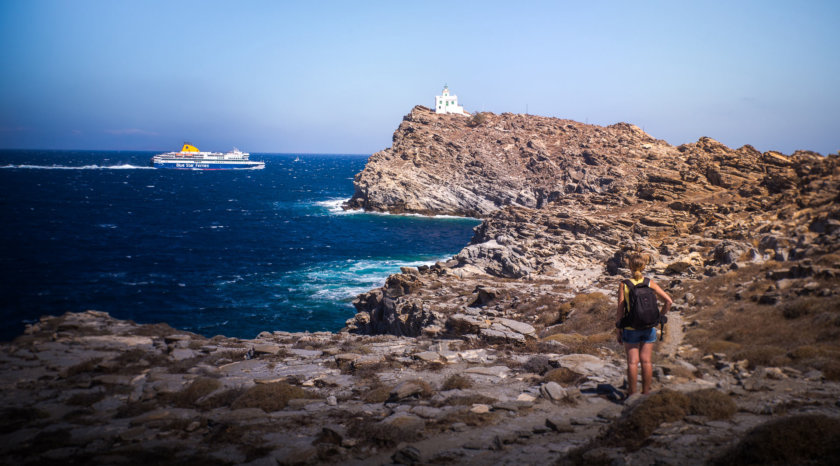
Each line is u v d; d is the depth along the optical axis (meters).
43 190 155.50
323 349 16.17
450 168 132.50
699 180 62.06
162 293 51.31
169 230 91.88
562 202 68.31
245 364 14.23
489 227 67.19
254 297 49.97
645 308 8.66
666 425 7.21
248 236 87.38
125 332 17.64
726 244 30.50
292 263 66.62
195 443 8.48
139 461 7.67
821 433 5.54
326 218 114.75
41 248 71.44
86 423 9.79
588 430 8.03
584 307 22.22
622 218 51.62
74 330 17.59
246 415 9.49
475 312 25.62
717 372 10.99
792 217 33.84
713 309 17.67
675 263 29.73
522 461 6.84
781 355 11.25
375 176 130.12
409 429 8.41
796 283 17.48
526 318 24.25
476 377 12.06
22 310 45.31
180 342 16.33
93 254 69.31
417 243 84.69
